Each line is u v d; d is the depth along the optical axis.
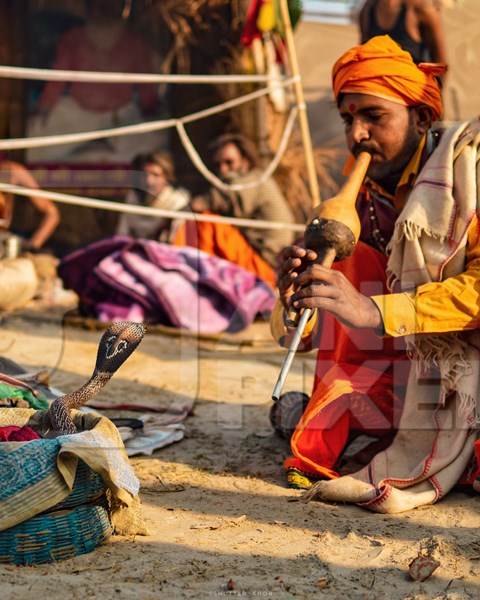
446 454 4.78
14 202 9.90
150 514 4.56
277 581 3.85
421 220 4.79
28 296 9.15
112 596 3.67
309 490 4.80
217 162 10.29
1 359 5.67
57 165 10.62
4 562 3.93
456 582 3.88
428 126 5.07
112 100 11.56
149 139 11.21
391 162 5.03
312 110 10.48
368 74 4.92
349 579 3.90
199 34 10.76
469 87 8.77
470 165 4.83
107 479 3.99
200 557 4.06
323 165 10.39
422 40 7.70
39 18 12.16
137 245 9.03
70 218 10.05
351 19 8.69
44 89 11.70
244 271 8.81
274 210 9.80
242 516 4.54
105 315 8.78
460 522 4.52
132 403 6.38
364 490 4.67
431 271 4.83
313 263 4.62
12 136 11.68
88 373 7.27
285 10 8.02
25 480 3.89
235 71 10.65
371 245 5.25
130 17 11.51
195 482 5.03
